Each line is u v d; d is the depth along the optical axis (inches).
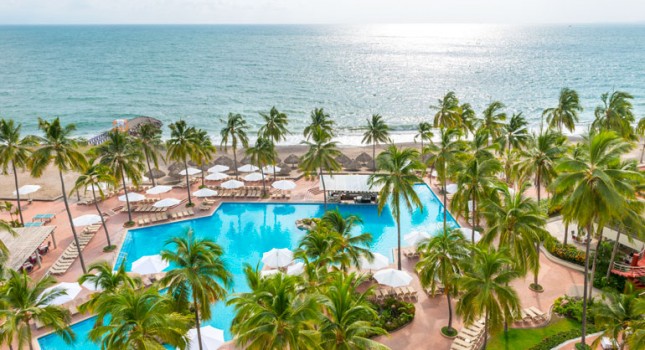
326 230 1215.6
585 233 1551.4
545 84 6186.0
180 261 909.8
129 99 5216.5
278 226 1852.9
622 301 925.8
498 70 7726.4
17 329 883.4
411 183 1396.4
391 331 1154.0
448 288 1077.8
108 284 960.9
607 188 879.7
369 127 2471.7
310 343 734.5
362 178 2139.5
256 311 780.6
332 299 796.6
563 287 1326.3
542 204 1785.2
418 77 6934.1
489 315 932.0
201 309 900.0
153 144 2326.5
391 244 1676.9
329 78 6815.9
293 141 3469.5
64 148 1403.8
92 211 1987.0
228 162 2551.7
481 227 1763.0
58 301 1159.0
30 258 1531.7
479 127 2598.4
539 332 1130.0
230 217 1951.3
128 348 764.6
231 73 7263.8
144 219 1875.0
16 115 4411.9
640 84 6013.8
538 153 1465.3
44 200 2098.9
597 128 2191.2
